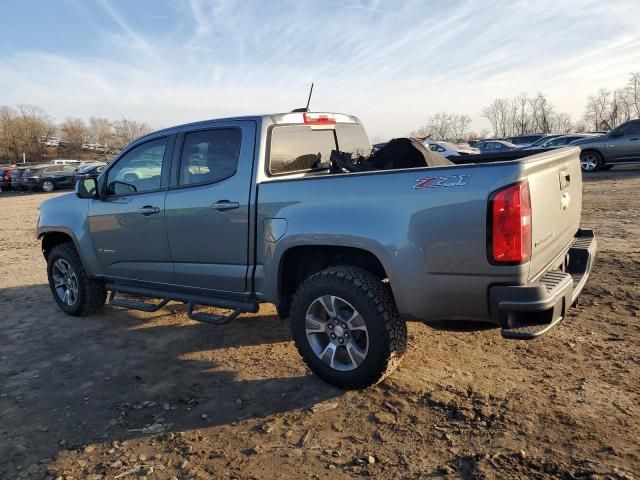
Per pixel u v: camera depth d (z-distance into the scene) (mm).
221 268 4270
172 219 4531
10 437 3354
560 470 2705
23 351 4848
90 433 3369
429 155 4531
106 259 5258
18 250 10531
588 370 3779
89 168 30312
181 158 4566
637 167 20391
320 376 3805
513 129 67562
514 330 3025
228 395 3789
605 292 5426
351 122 5324
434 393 3580
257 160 4062
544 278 3270
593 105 61031
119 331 5270
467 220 3066
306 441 3148
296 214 3736
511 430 3090
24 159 75750
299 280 4109
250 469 2916
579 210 4383
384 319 3447
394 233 3305
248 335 4934
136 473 2924
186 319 5512
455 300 3191
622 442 2902
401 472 2807
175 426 3410
